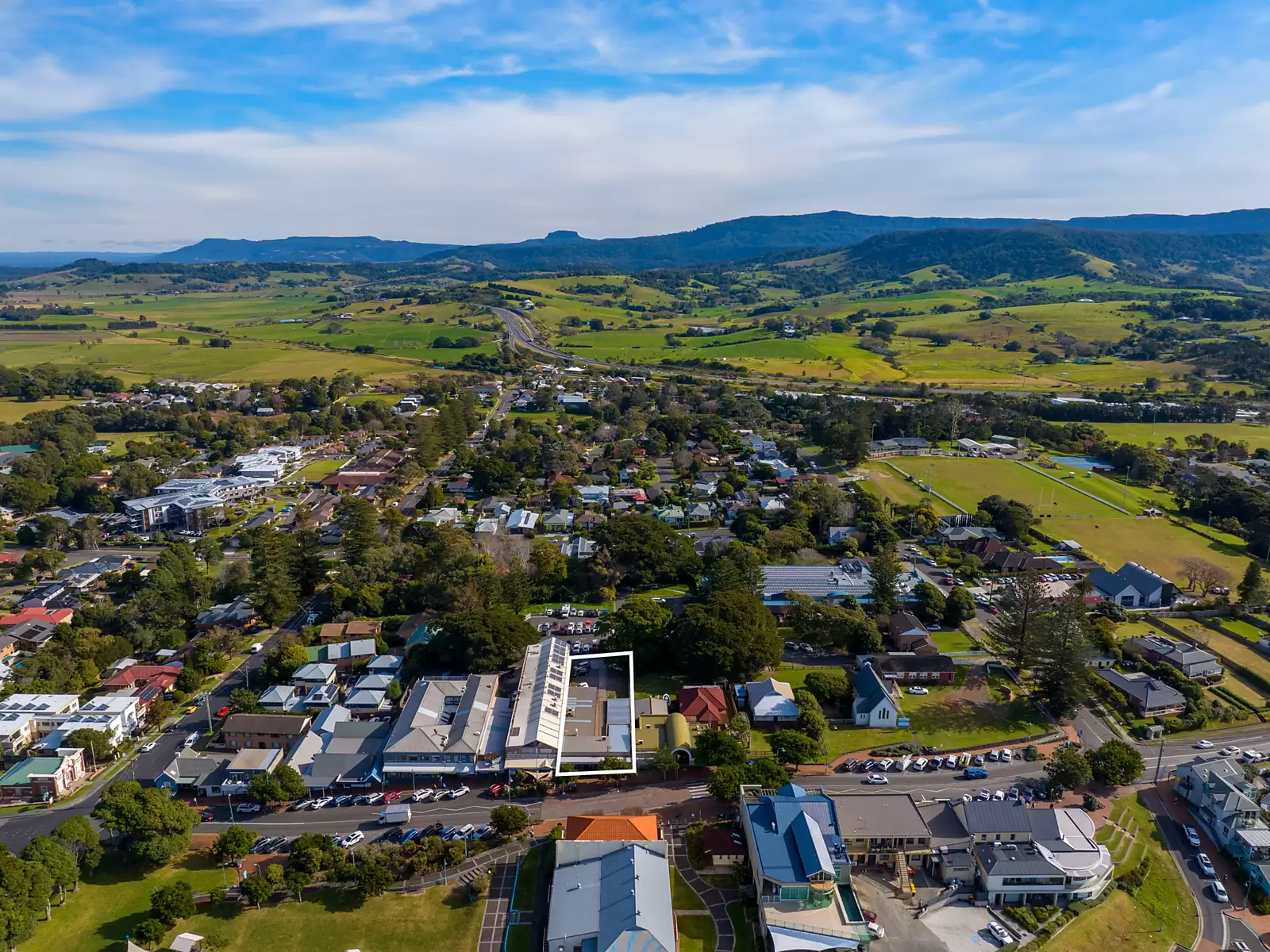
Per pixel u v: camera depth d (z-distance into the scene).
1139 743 139.38
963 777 129.50
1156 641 165.88
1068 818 115.81
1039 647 150.50
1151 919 103.94
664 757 126.50
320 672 153.75
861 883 107.62
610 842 106.69
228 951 96.38
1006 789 126.00
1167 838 118.19
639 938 89.81
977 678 159.25
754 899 104.25
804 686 149.50
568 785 126.44
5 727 134.88
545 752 129.38
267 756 130.88
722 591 170.25
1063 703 143.12
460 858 109.12
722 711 141.12
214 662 162.00
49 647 162.38
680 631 157.88
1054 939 99.12
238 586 195.50
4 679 156.75
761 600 185.38
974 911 103.38
